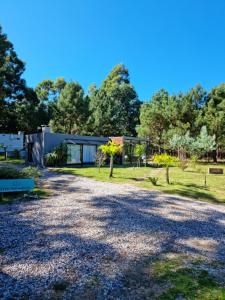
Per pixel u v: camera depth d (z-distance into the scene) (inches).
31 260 164.7
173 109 1232.2
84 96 1683.1
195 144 1023.0
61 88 2043.6
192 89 1264.8
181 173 725.3
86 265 160.4
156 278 147.5
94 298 125.8
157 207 326.6
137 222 257.4
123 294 129.9
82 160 940.0
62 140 888.9
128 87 2149.4
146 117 1338.6
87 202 336.2
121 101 2127.2
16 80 1364.4
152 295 129.5
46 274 147.5
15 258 167.0
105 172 682.8
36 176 459.5
